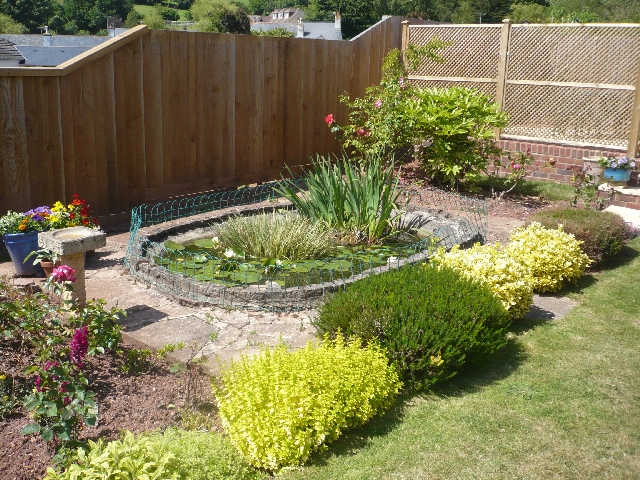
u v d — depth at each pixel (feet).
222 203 25.80
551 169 31.19
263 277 17.43
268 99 28.60
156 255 18.53
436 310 12.51
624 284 18.40
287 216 20.79
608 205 26.71
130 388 11.62
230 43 26.35
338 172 21.79
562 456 10.16
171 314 15.21
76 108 21.30
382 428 10.91
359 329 12.29
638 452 10.30
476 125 28.68
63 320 13.76
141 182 24.07
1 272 17.49
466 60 33.96
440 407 11.60
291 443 9.78
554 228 19.62
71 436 9.53
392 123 28.55
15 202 20.13
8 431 9.98
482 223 24.09
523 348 14.12
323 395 10.19
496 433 10.77
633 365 13.32
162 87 24.14
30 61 81.82
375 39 33.86
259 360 10.93
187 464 8.43
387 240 21.84
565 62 30.78
